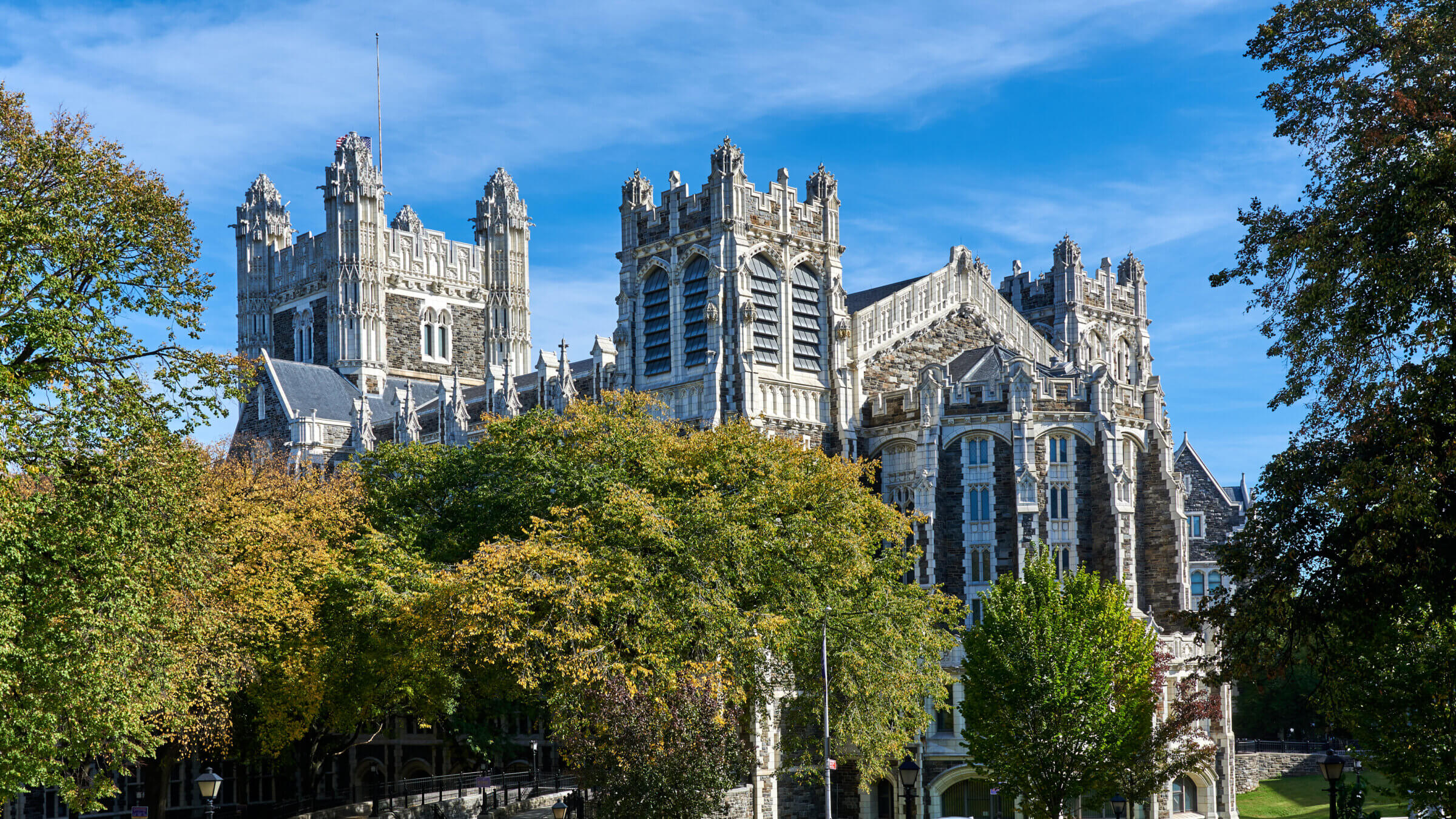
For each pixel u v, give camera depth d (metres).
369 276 131.38
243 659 54.53
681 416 85.44
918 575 83.06
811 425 85.88
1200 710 67.69
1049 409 83.31
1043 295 112.00
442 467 67.94
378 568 56.31
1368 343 38.53
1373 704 48.62
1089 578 66.56
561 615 52.03
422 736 102.50
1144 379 115.38
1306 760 115.81
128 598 40.09
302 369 124.31
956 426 84.19
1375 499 37.16
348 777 98.38
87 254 41.22
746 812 71.00
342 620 59.34
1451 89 37.94
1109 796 63.84
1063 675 61.59
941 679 68.25
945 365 92.44
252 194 142.88
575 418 65.25
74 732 41.50
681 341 86.19
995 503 83.06
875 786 81.56
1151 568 87.00
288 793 94.38
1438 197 36.94
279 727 61.72
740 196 84.00
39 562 39.00
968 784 79.94
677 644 52.69
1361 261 37.78
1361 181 38.72
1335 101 39.94
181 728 49.78
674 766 49.97
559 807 57.22
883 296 98.06
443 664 56.12
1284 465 40.41
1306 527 40.34
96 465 40.56
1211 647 86.06
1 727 37.69
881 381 91.00
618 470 61.66
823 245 88.62
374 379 130.88
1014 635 63.06
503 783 85.81
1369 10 39.97
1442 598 38.75
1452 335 37.50
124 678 41.03
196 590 45.53
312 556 59.41
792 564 58.22
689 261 86.25
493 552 52.72
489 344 102.38
